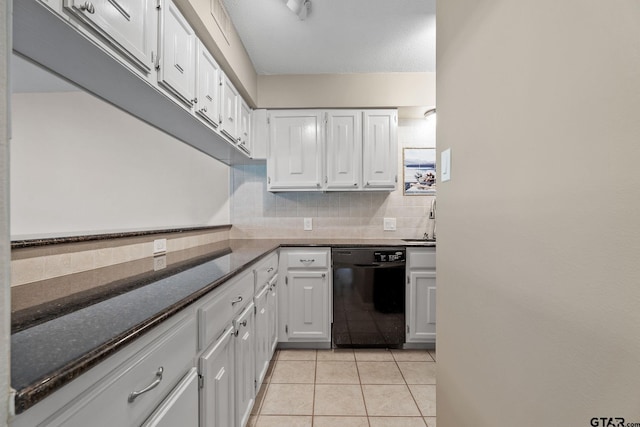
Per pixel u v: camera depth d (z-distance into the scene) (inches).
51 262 46.8
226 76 84.4
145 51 48.6
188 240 90.3
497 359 34.6
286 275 105.7
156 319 29.3
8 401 16.6
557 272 25.5
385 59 103.6
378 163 113.9
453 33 46.1
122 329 26.3
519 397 30.6
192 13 60.7
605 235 21.0
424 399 77.2
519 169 30.6
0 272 16.7
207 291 40.9
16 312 31.0
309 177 114.2
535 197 28.3
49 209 109.2
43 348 22.6
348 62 105.5
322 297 105.4
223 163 125.4
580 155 23.1
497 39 34.5
